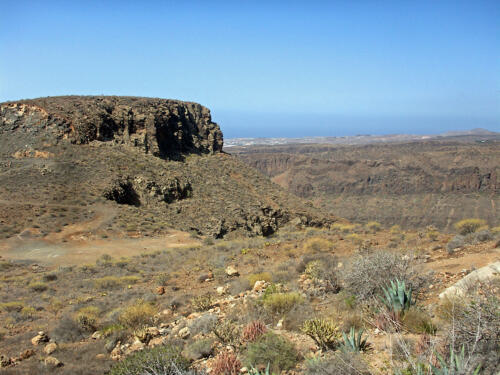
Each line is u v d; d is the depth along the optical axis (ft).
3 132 179.52
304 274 46.34
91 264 89.92
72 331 40.19
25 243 112.47
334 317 27.32
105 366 29.12
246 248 85.46
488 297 17.78
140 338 33.22
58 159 165.89
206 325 31.68
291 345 22.00
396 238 73.10
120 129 196.24
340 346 20.58
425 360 16.20
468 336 15.76
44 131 178.81
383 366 17.49
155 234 131.75
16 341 39.24
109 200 149.18
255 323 26.68
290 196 225.35
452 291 27.04
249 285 49.39
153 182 165.27
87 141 182.70
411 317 22.40
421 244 62.08
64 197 144.05
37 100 194.80
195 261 79.71
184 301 47.73
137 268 82.79
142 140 197.06
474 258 41.04
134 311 40.19
